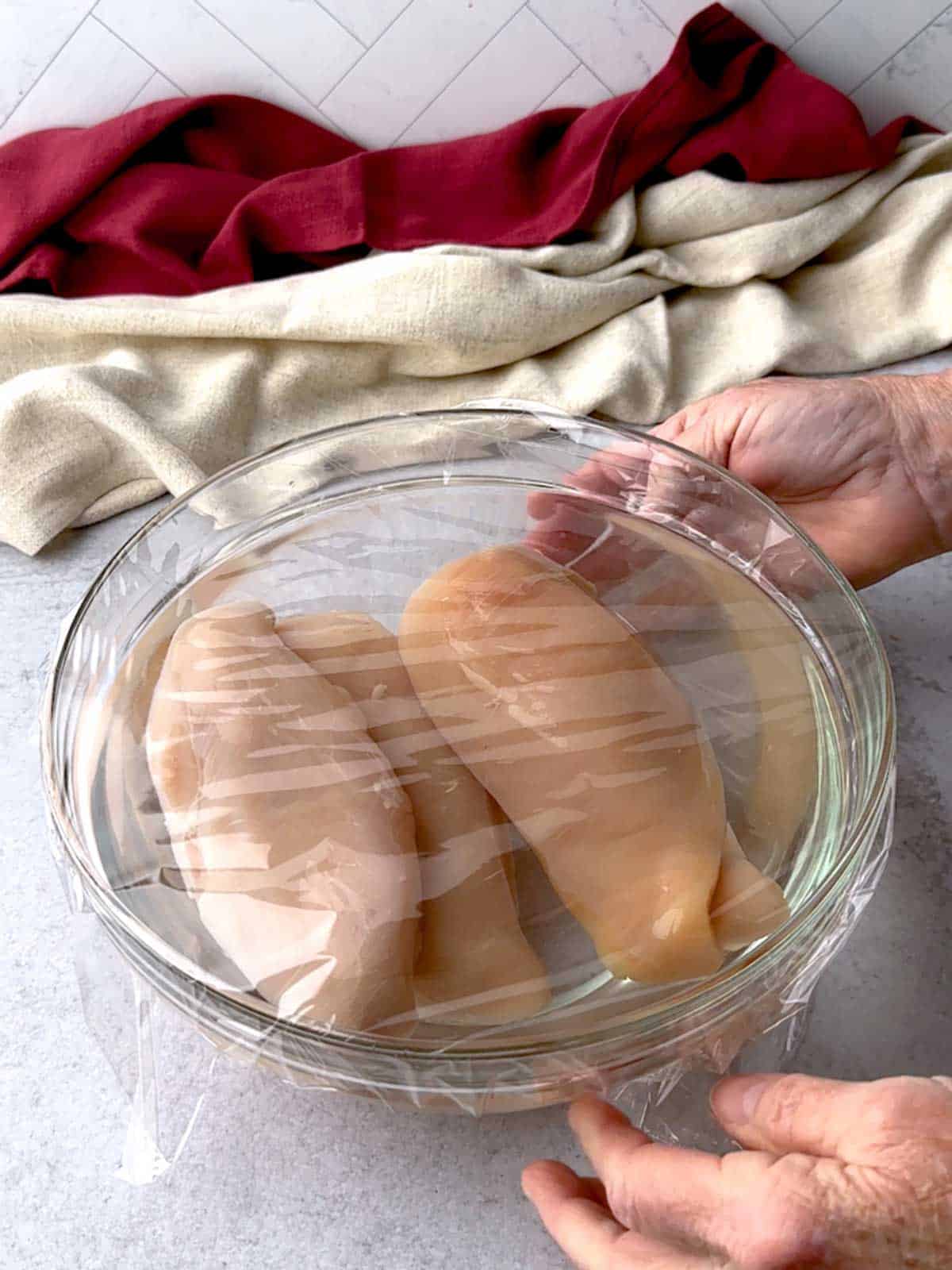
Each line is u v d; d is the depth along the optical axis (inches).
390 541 18.0
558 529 17.9
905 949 15.9
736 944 13.3
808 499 20.9
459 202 28.6
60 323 25.1
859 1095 11.2
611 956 13.1
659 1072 12.9
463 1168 14.2
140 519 23.5
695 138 28.5
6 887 17.1
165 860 13.6
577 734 14.1
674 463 17.7
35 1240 13.8
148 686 15.3
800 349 26.2
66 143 28.7
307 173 28.1
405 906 12.7
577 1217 12.3
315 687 14.4
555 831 13.7
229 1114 14.6
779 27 30.1
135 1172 14.2
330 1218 13.9
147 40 28.8
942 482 19.7
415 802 13.8
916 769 18.0
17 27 28.0
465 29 29.5
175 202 28.1
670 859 13.3
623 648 14.9
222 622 15.1
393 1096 12.4
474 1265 13.5
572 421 18.0
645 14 29.4
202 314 25.3
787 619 16.7
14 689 20.0
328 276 27.1
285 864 12.7
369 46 29.5
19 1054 15.4
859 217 28.4
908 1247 10.1
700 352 27.2
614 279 27.2
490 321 25.5
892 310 28.0
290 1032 11.8
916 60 31.1
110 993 14.7
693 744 14.3
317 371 25.6
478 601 15.4
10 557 22.6
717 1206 10.9
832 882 12.3
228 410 24.6
